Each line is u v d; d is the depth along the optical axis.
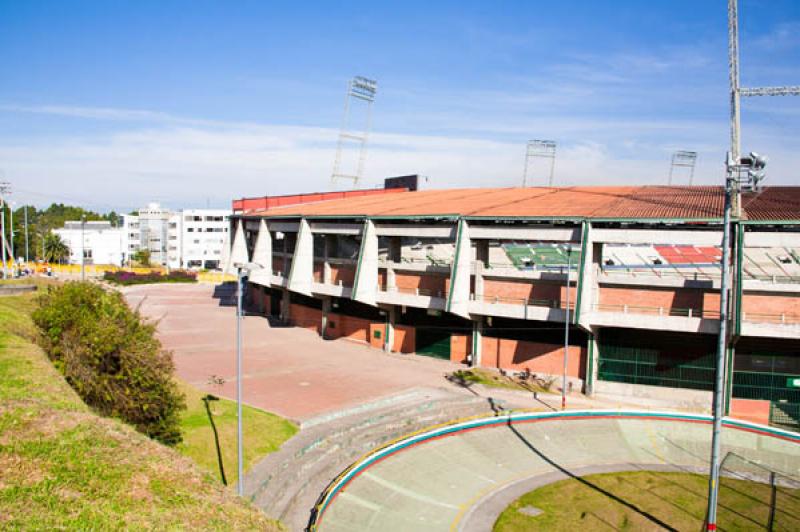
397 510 26.62
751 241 36.91
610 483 30.28
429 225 48.41
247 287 86.94
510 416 37.69
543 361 45.69
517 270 45.56
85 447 15.51
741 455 34.28
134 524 12.67
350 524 24.94
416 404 39.72
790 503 28.05
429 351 53.19
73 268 120.56
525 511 26.98
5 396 17.31
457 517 26.34
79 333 23.97
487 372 47.06
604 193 54.22
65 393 18.84
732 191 21.16
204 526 13.64
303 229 59.91
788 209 40.34
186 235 149.25
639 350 42.25
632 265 54.38
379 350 56.19
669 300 40.25
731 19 40.03
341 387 43.06
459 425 35.56
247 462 27.92
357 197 82.31
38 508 12.15
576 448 35.03
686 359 41.00
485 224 45.59
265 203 83.56
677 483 30.38
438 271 50.28
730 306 37.59
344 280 58.97
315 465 29.66
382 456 31.41
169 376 26.47
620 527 25.47
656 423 38.41
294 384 43.38
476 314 47.03
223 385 42.09
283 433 32.25
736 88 40.00
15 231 124.31
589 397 42.69
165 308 80.50
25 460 14.00
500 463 32.66
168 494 14.56
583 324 40.19
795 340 38.16
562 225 42.25
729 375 39.56
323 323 62.72
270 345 57.97
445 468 31.42
